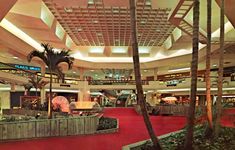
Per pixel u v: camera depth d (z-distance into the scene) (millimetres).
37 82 23375
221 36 6285
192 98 4410
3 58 25141
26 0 13117
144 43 24672
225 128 7340
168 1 13320
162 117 18391
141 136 9570
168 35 21250
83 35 21297
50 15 15711
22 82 23312
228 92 25625
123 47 27031
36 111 15906
